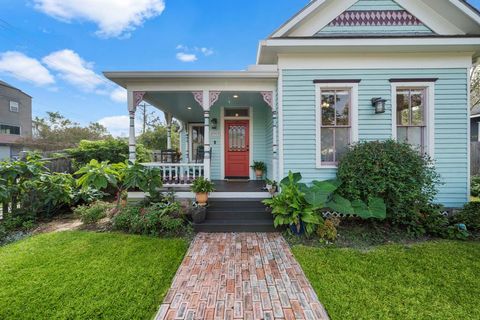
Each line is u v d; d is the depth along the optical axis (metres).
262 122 7.68
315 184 4.39
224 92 5.75
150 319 2.11
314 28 5.24
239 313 2.21
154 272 2.86
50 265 2.99
